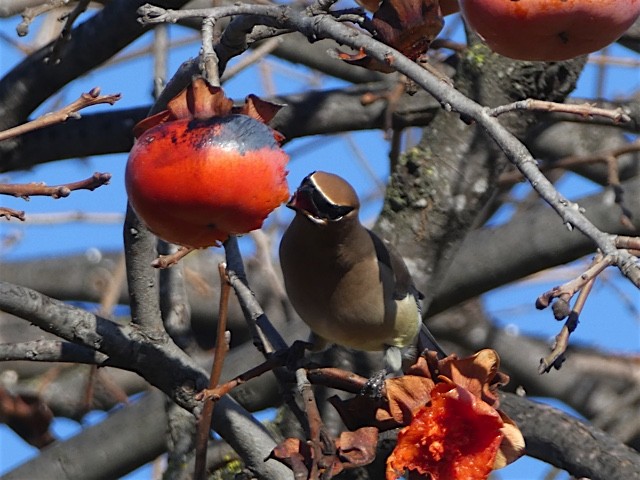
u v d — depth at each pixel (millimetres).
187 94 6410
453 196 10867
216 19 6812
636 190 12625
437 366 6609
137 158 6230
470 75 11102
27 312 8469
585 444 10383
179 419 9477
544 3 6520
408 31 6793
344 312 9141
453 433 6457
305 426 8062
